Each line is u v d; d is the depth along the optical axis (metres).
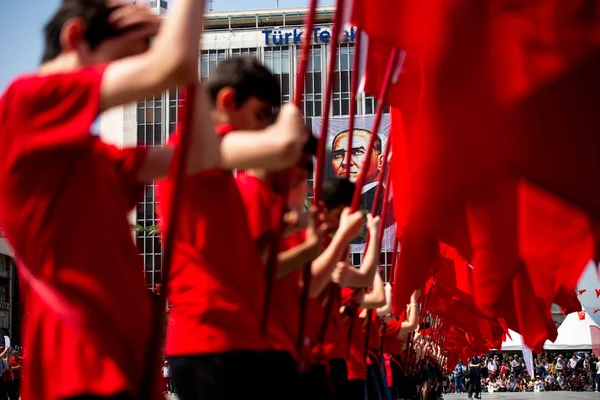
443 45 3.32
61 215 2.34
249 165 2.55
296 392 3.85
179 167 2.46
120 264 2.41
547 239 4.31
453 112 3.36
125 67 2.25
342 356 5.58
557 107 3.25
